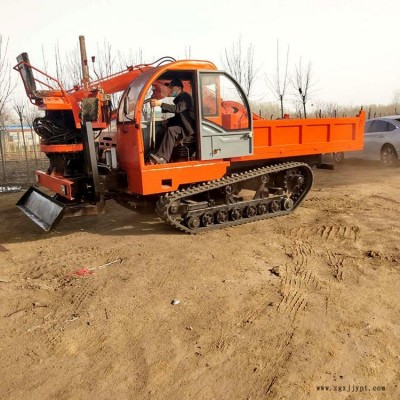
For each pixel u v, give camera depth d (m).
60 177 6.35
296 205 7.66
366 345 3.42
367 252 5.40
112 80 7.06
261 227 6.72
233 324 3.81
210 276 4.86
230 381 3.07
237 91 6.61
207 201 6.68
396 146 12.13
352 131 8.16
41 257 5.82
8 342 3.68
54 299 4.48
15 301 4.45
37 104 6.52
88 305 4.29
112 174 6.26
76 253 5.91
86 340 3.67
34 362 3.38
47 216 6.32
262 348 3.44
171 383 3.07
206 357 3.35
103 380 3.13
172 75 6.44
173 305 4.21
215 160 6.56
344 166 13.37
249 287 4.54
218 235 6.38
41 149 6.50
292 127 7.27
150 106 6.22
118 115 6.51
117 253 5.79
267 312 3.99
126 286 4.69
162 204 6.18
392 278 4.63
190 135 6.37
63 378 3.17
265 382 3.04
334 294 4.31
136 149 5.99
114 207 8.73
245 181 7.09
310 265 5.09
